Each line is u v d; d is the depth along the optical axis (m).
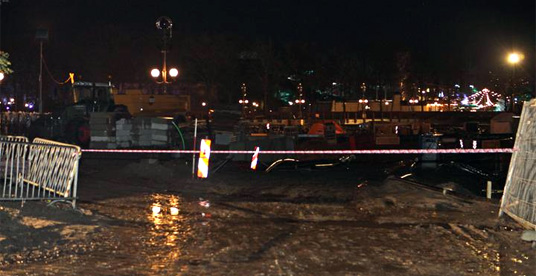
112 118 28.09
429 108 91.00
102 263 7.51
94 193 13.89
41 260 7.57
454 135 28.81
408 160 26.09
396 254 8.17
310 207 12.53
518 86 76.88
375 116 66.06
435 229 9.98
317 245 8.74
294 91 111.56
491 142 27.25
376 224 10.55
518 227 10.15
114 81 88.94
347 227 10.26
